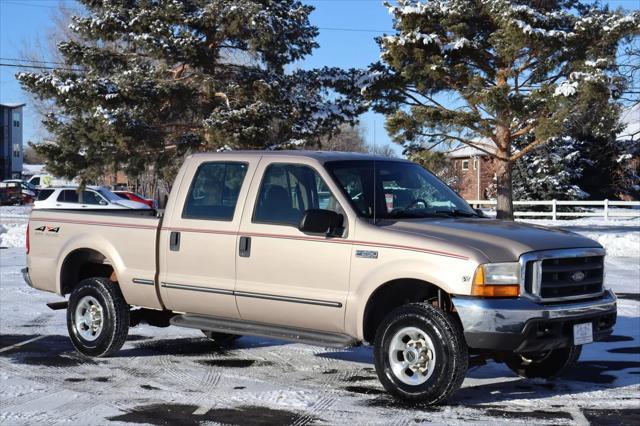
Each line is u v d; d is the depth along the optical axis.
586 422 5.78
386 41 25.33
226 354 8.35
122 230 7.94
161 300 7.65
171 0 27.38
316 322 6.71
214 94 28.11
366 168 7.09
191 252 7.40
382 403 6.33
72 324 8.20
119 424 5.73
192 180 7.60
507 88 23.52
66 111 28.73
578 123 26.89
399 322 6.22
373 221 6.59
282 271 6.84
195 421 5.80
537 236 6.34
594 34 24.12
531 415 5.97
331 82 29.98
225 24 27.42
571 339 6.16
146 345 8.84
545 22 24.33
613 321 6.64
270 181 7.14
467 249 6.02
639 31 23.75
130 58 29.89
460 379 6.02
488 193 47.12
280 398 6.48
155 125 28.52
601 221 35.41
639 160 46.22
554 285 6.14
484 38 26.45
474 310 5.90
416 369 6.18
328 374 7.42
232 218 7.21
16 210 46.09
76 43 29.58
